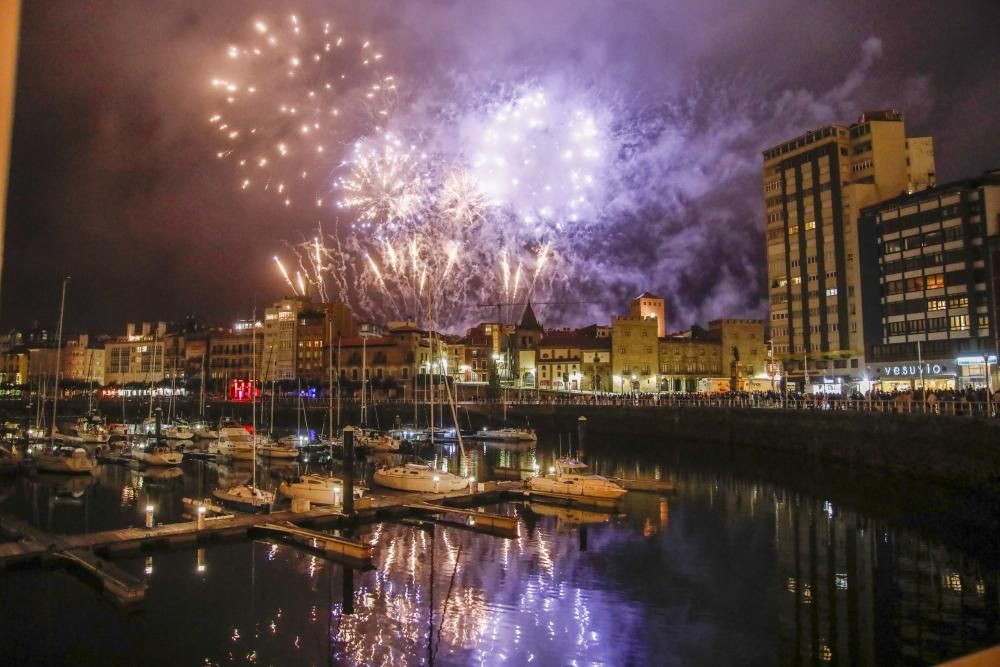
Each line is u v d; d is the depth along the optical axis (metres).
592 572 33.91
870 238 94.00
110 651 24.55
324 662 23.95
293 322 166.50
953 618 27.44
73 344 187.12
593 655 24.59
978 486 47.62
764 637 25.97
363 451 83.56
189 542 37.66
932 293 85.81
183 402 142.25
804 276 106.56
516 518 45.84
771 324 111.81
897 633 26.08
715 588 31.44
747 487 57.94
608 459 79.38
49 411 145.38
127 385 175.00
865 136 102.25
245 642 25.25
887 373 90.50
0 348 194.38
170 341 182.25
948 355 83.50
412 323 162.12
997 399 59.31
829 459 65.50
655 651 24.81
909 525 42.66
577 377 147.38
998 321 76.00
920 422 54.12
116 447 85.12
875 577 32.50
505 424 114.12
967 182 82.88
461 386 141.38
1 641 25.08
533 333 166.00
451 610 28.69
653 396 110.25
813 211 105.75
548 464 76.88
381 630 26.62
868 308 93.75
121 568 33.88
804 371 104.31
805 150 107.56
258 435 93.81
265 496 47.41
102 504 52.78
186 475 68.50
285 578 32.53
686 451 83.75
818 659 24.03
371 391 130.50
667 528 43.09
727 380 137.12
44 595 29.69
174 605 28.94
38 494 57.47
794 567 34.38
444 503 48.28
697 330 162.38
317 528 41.91
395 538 40.44
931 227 86.38
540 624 27.38
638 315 158.88
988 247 78.94
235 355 174.38
